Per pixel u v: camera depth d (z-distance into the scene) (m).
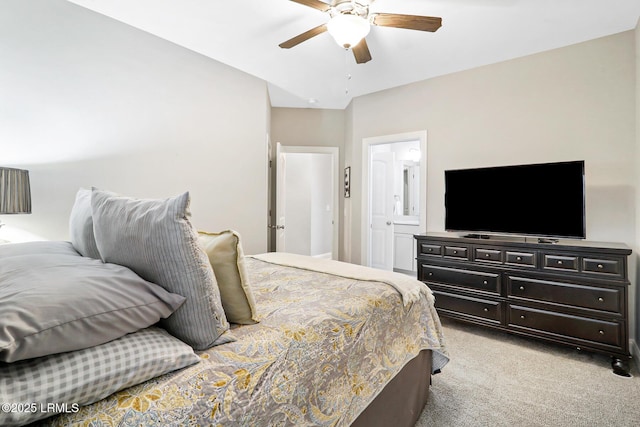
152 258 0.90
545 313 2.35
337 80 3.53
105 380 0.66
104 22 2.49
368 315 1.28
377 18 1.90
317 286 1.54
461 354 2.32
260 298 1.35
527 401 1.74
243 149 3.43
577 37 2.54
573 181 2.44
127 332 0.75
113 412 0.64
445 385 1.90
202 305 0.91
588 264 2.19
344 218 4.60
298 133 4.64
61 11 2.31
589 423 1.56
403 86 3.64
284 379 0.88
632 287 2.39
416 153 5.47
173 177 2.91
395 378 1.39
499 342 2.54
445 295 2.85
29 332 0.59
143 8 2.22
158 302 0.83
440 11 2.19
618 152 2.47
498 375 2.02
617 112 2.47
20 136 2.19
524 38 2.57
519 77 2.90
